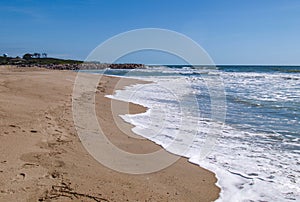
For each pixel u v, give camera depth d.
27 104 8.59
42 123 6.71
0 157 4.34
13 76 17.03
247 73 40.81
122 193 3.81
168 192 4.03
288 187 4.26
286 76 31.67
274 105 12.02
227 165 5.18
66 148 5.32
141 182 4.27
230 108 11.28
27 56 70.69
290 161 5.35
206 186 4.29
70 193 3.61
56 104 9.41
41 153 4.84
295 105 12.01
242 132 7.53
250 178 4.60
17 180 3.74
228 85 21.55
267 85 21.55
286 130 7.71
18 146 4.94
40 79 16.39
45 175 4.02
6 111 7.25
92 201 3.48
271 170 4.93
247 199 3.89
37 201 3.32
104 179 4.18
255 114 10.02
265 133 7.41
